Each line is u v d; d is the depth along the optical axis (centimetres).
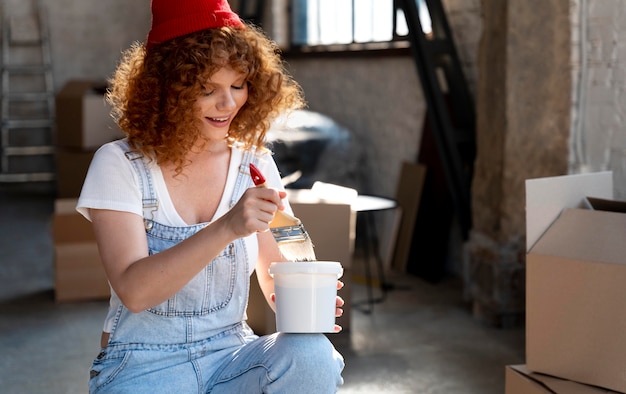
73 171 705
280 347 179
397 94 586
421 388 336
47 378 355
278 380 178
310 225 388
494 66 407
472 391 332
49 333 418
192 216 192
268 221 170
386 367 362
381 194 612
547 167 378
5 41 953
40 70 960
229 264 190
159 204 187
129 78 189
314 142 605
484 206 427
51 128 969
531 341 237
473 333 408
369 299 455
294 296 179
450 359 371
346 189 405
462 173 475
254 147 204
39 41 963
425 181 527
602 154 351
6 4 952
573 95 359
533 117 382
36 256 600
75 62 978
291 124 604
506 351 380
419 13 500
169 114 182
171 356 187
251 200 170
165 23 184
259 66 192
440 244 511
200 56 179
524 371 241
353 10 650
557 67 365
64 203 476
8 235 680
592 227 229
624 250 221
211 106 184
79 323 434
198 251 170
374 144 621
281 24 751
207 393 188
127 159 186
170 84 182
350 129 656
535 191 237
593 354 225
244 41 185
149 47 187
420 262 523
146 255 182
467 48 484
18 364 373
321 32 703
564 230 234
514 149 396
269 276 207
